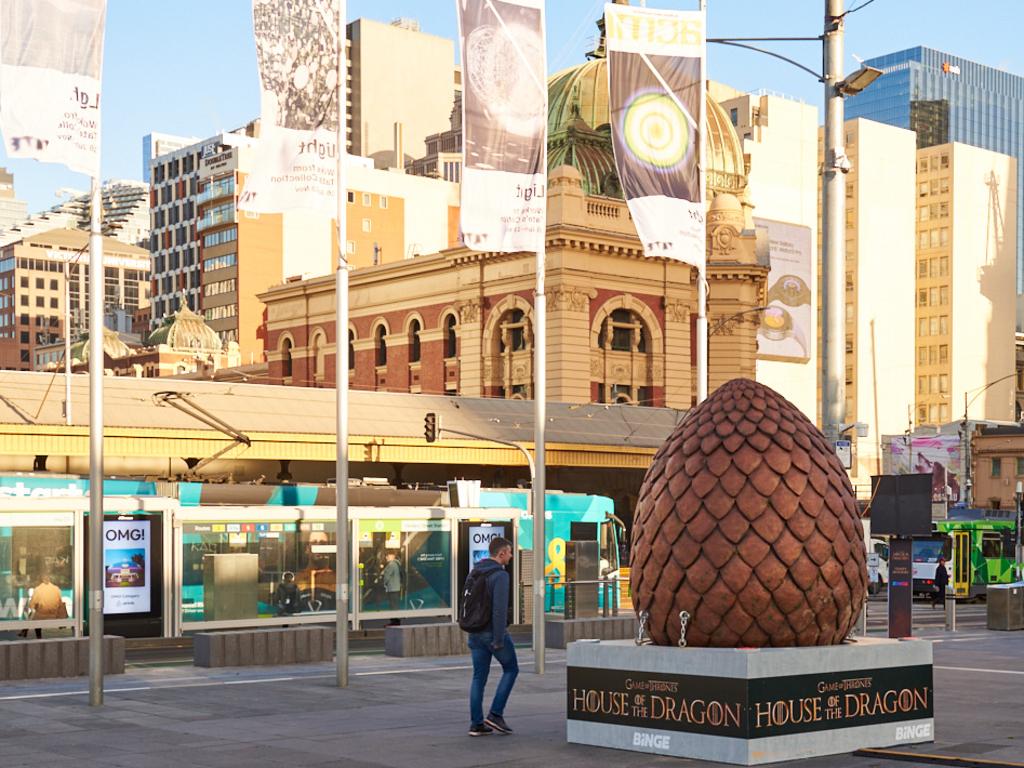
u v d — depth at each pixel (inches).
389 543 961.5
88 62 561.6
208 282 5255.9
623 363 2512.3
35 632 804.6
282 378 3149.6
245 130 5482.3
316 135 638.5
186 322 5044.3
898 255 6003.9
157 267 6067.9
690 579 406.6
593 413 2244.1
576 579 975.6
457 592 995.3
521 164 683.4
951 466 3912.4
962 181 6417.3
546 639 869.2
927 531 925.2
